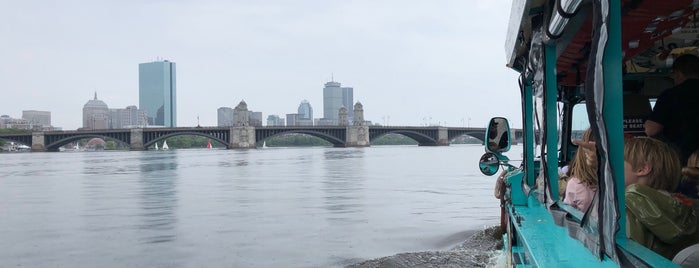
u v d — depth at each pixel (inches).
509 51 202.7
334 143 7263.8
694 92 151.3
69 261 431.2
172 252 454.0
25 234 573.3
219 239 512.4
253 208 768.9
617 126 83.2
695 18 135.9
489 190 1015.6
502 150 242.2
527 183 191.2
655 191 105.7
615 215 80.4
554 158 144.1
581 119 245.3
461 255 391.2
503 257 359.6
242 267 389.4
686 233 103.3
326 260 402.3
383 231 533.0
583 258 100.7
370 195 937.5
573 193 134.2
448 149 5856.3
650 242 105.4
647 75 215.6
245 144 6432.1
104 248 482.6
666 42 178.9
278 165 2353.6
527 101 193.3
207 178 1550.2
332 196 930.1
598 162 85.4
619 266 80.3
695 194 130.7
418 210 707.4
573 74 208.7
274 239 502.6
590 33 130.9
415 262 375.9
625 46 163.6
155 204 863.1
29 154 6122.1
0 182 1509.6
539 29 140.5
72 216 730.8
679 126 151.8
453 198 863.7
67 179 1621.6
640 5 119.0
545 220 150.6
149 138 6481.3
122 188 1232.2
